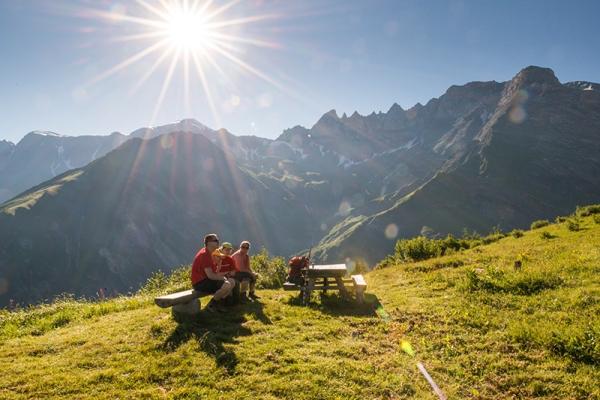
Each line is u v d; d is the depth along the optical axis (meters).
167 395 5.14
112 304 11.77
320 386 5.51
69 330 8.55
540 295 9.38
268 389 5.37
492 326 7.83
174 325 7.79
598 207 29.16
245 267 11.39
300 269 11.68
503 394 5.44
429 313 9.05
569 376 5.68
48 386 5.36
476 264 15.09
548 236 22.36
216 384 5.49
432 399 5.29
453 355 6.72
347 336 7.80
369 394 5.41
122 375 5.71
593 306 8.06
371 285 14.09
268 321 8.60
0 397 5.05
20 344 7.32
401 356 6.73
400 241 25.83
